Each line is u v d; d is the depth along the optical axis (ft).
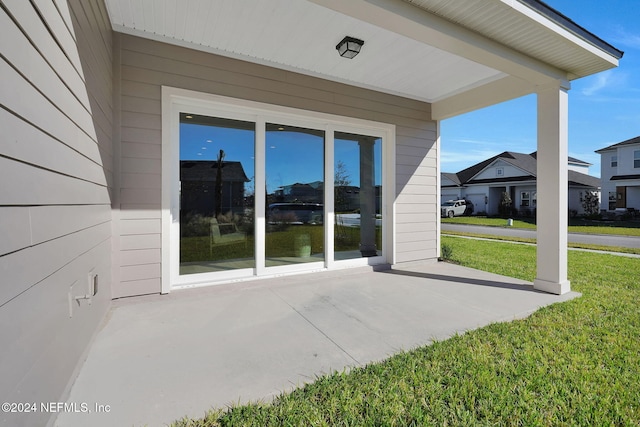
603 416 5.39
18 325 3.67
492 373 6.59
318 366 6.82
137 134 10.79
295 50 12.16
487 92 15.24
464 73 14.44
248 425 5.00
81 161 6.42
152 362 6.84
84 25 6.68
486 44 9.91
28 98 3.94
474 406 5.58
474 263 20.18
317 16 9.98
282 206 14.02
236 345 7.73
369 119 15.92
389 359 7.12
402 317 9.79
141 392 5.75
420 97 17.63
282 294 12.12
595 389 6.13
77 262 6.18
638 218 57.72
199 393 5.77
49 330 4.67
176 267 11.76
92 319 7.59
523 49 10.61
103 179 8.79
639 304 11.19
